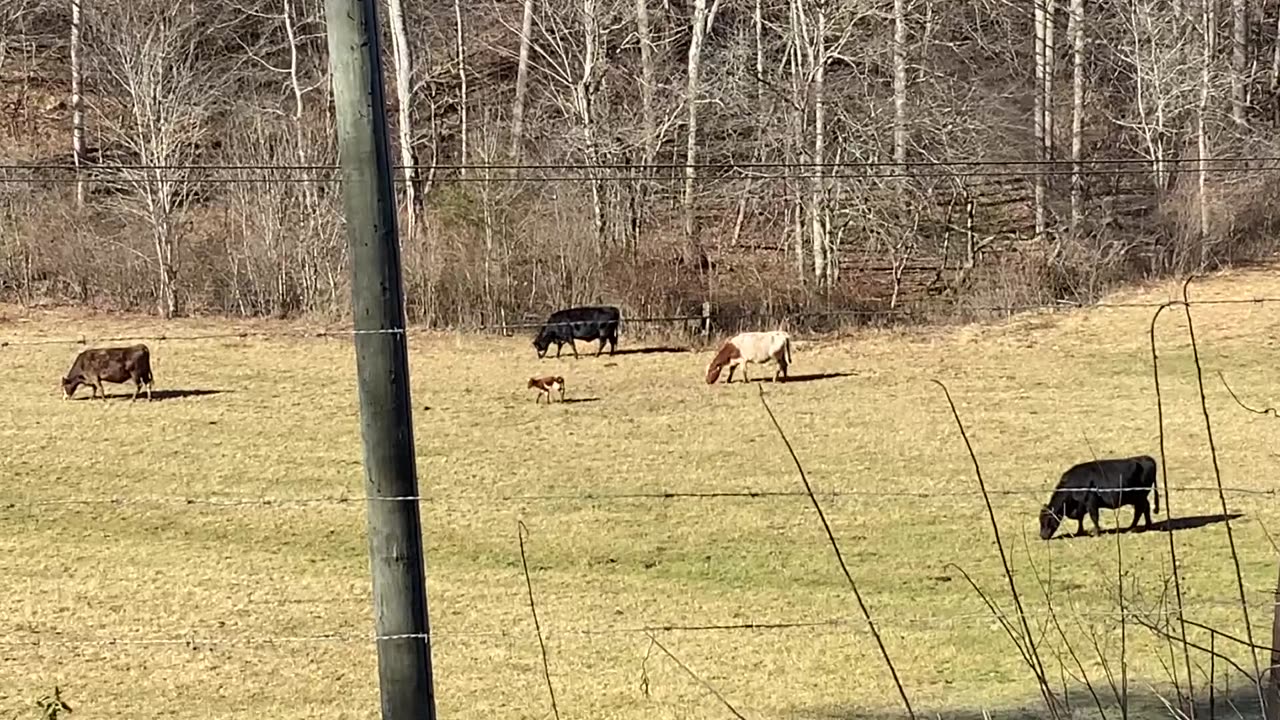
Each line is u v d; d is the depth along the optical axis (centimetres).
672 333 4412
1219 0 5597
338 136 673
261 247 4612
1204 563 2031
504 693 1582
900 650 1703
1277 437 2984
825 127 4859
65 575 2147
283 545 2339
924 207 4903
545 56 5128
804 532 2342
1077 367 3794
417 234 4591
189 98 5606
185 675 1670
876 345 4219
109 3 5528
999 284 4591
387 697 683
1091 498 2198
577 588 2059
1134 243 4697
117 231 4869
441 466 2906
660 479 2772
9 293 4591
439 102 5678
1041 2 5247
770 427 3241
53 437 3166
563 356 4184
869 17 5700
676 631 1833
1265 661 1362
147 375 3572
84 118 5500
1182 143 5128
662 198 5244
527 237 4603
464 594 2031
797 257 4812
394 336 674
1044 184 4909
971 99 5416
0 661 1725
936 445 3025
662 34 5634
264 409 3447
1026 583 1981
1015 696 1475
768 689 1576
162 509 2569
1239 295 4306
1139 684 1416
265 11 5916
